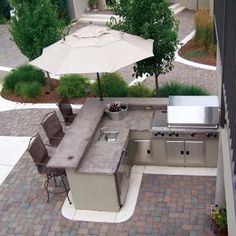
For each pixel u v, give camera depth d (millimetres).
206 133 8031
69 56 8234
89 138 8086
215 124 7953
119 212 7758
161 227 7316
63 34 12195
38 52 11922
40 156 8281
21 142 10547
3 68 15703
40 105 12398
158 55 10047
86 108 9250
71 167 7238
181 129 8125
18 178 9117
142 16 9547
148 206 7824
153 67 10344
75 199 7797
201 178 8383
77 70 7910
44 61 8664
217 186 6910
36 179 9000
